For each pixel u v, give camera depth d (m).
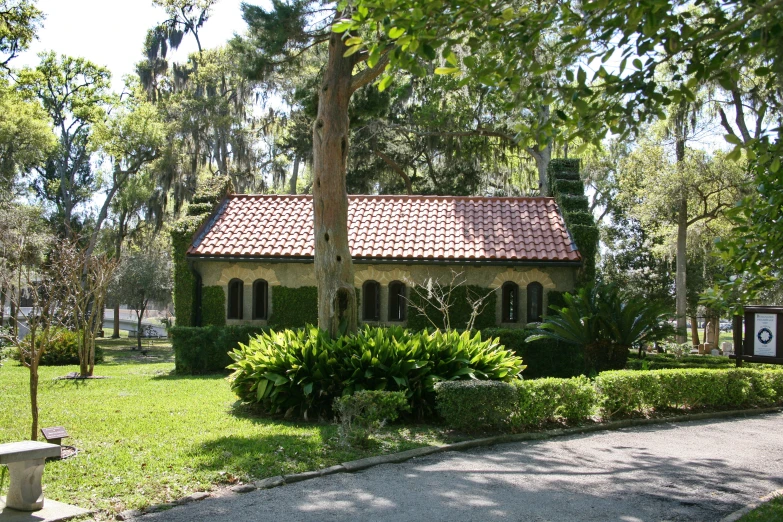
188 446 9.81
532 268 21.08
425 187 39.56
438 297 19.83
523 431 11.85
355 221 23.23
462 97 32.66
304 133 38.97
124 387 16.91
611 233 42.94
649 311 17.61
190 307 22.03
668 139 28.59
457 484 8.45
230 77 46.66
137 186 43.00
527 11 6.96
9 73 32.81
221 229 23.16
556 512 7.42
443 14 6.30
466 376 12.64
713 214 29.11
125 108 44.31
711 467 9.68
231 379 13.84
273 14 15.94
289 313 21.88
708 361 21.36
